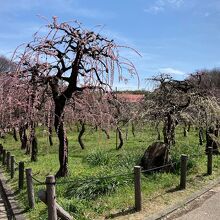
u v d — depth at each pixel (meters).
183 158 9.71
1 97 9.38
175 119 11.67
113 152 15.64
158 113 11.88
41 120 10.45
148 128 12.73
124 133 22.16
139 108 12.45
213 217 7.76
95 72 9.41
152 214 7.74
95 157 13.41
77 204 7.88
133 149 16.36
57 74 9.90
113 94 9.90
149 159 11.04
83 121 11.15
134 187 8.32
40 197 6.49
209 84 14.70
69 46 9.70
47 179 6.34
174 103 12.04
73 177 10.05
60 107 10.24
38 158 16.25
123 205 8.17
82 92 10.20
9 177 12.95
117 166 11.30
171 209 8.08
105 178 8.88
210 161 11.51
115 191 8.87
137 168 7.88
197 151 14.20
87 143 21.64
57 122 10.35
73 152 17.98
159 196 9.01
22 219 7.96
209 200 8.97
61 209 6.56
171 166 11.17
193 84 12.51
